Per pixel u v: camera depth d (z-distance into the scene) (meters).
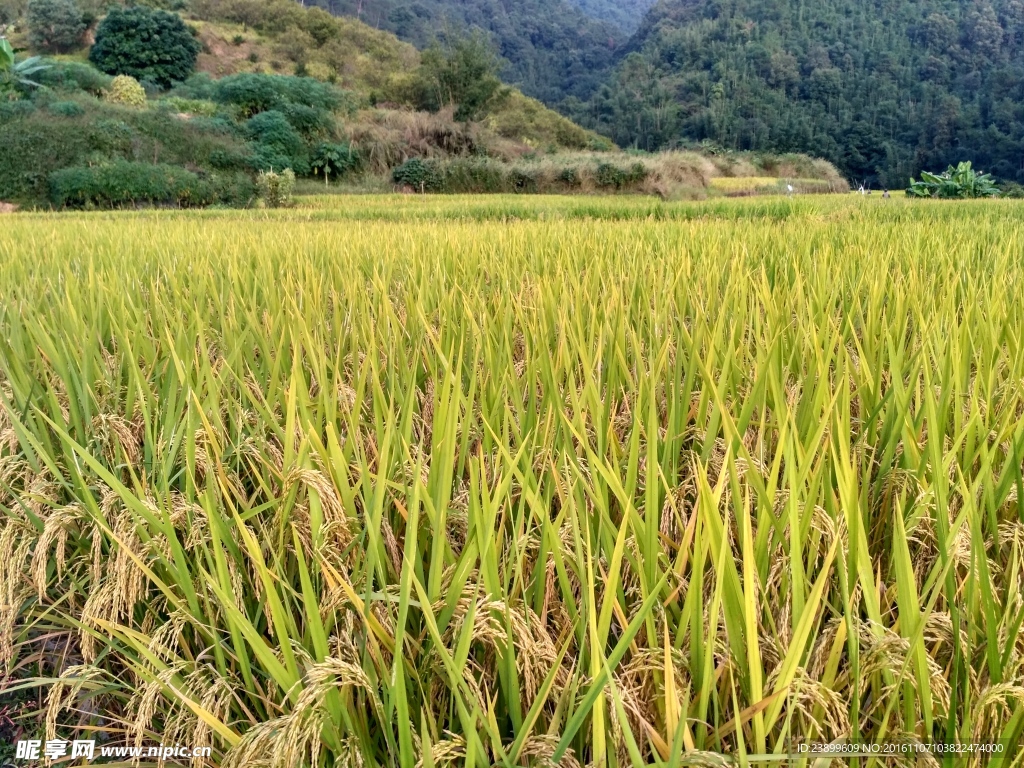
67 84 36.97
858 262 5.56
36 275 5.61
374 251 6.87
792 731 1.56
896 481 2.14
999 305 3.46
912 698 1.44
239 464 2.72
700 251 6.57
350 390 3.03
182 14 63.53
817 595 1.31
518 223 12.36
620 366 3.05
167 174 24.78
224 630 2.00
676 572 1.73
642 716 1.50
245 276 5.18
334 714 1.49
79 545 2.37
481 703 1.50
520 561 1.78
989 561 1.90
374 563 1.73
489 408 2.71
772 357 2.71
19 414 2.92
